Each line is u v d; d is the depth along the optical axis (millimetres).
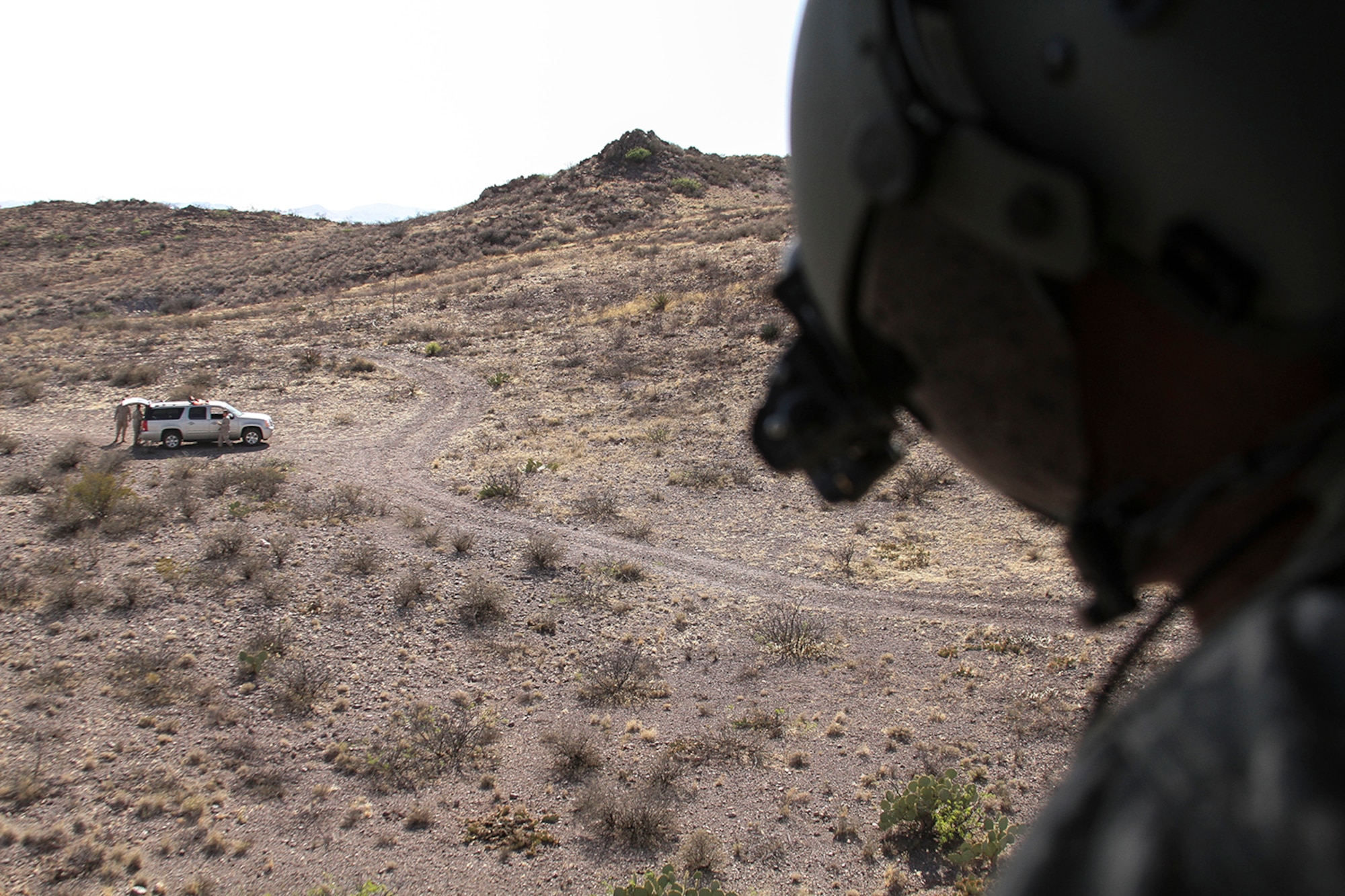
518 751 14281
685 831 12195
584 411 33562
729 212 75938
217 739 14586
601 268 57312
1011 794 12383
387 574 20219
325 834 12461
